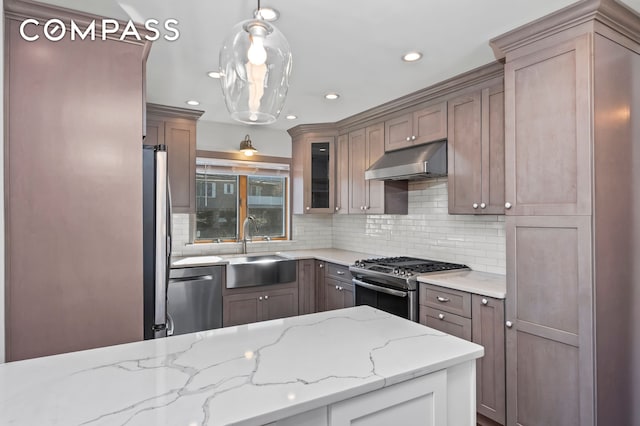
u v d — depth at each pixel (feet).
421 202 11.78
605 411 5.96
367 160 12.37
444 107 9.64
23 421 2.67
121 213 5.93
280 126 14.43
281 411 2.85
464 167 9.06
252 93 4.05
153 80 9.31
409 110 10.73
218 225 14.08
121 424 2.63
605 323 5.98
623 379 6.28
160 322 6.61
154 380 3.32
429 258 11.50
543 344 6.50
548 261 6.41
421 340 4.36
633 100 6.53
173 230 13.05
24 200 5.31
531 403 6.68
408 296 9.11
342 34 6.97
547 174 6.41
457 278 8.84
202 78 9.18
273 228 15.21
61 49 5.51
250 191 14.69
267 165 14.78
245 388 3.17
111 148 5.86
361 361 3.74
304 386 3.20
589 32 5.86
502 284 8.06
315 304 13.55
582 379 5.94
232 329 4.76
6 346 5.21
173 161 11.75
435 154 9.43
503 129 8.16
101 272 5.81
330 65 8.42
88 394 3.07
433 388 3.75
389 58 8.04
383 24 6.61
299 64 8.38
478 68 8.46
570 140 6.08
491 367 7.43
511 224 6.98
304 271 13.39
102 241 5.81
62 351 5.56
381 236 13.42
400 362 3.72
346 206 13.32
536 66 6.57
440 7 6.06
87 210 5.70
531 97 6.64
